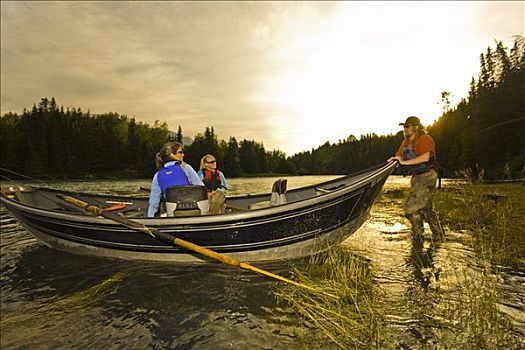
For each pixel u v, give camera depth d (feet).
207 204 13.98
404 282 10.61
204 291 10.93
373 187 14.23
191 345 7.90
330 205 13.29
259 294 10.52
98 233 14.69
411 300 9.28
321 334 7.98
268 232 13.19
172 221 13.11
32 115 212.43
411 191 16.03
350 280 10.41
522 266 11.41
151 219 13.33
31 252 16.37
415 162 15.15
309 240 13.69
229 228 13.00
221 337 8.14
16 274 13.16
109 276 12.76
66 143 201.16
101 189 73.41
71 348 7.93
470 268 11.44
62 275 12.97
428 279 10.77
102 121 282.15
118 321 9.19
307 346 7.51
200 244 13.33
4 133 179.01
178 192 13.47
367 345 7.36
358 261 12.37
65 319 9.37
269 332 8.21
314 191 19.89
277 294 10.19
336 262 12.18
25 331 8.75
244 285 11.30
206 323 8.87
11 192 20.57
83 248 15.42
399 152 16.52
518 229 13.50
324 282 10.39
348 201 13.64
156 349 7.79
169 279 12.12
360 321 8.20
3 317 9.52
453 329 7.77
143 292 11.03
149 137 276.62
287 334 8.07
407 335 7.63
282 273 12.37
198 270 13.00
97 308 9.99
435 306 8.87
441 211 21.63
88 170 202.28
